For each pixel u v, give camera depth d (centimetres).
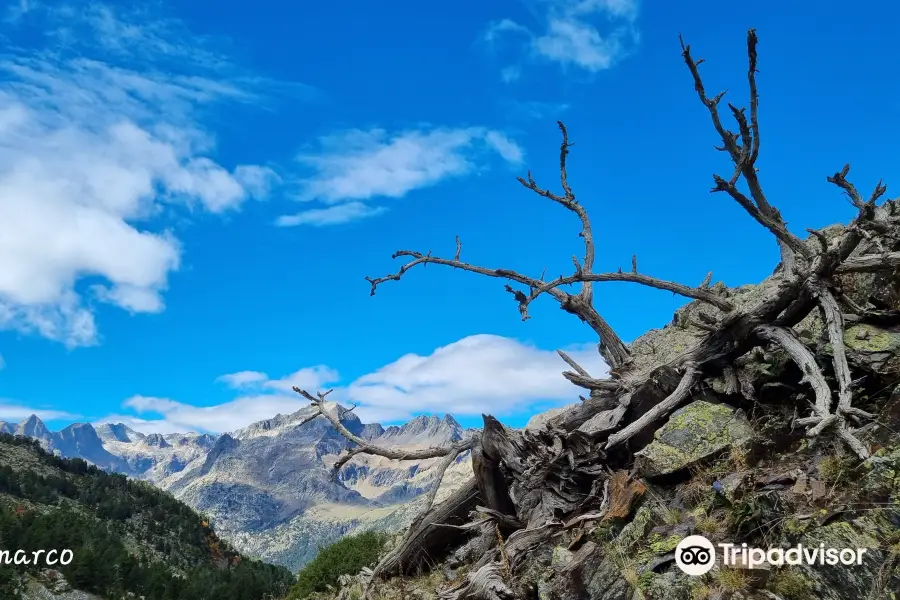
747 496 911
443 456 1562
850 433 912
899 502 781
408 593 1500
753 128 1262
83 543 14325
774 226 1306
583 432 1330
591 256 1767
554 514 1313
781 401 1239
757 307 1306
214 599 10306
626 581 910
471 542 1588
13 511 15150
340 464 1528
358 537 2144
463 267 1669
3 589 11112
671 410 1310
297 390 1628
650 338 2158
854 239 1163
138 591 12925
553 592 1009
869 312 1263
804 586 749
